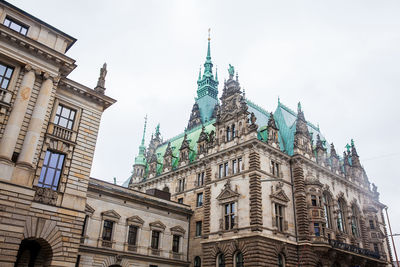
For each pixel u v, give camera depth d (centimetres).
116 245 5012
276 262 4875
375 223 7081
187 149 6969
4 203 3036
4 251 2944
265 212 5047
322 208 5522
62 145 3725
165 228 5725
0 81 3359
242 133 5647
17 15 3634
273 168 5572
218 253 5281
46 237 3328
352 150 7944
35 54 3575
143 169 8194
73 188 3659
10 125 3231
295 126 6569
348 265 5828
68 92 3966
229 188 5453
